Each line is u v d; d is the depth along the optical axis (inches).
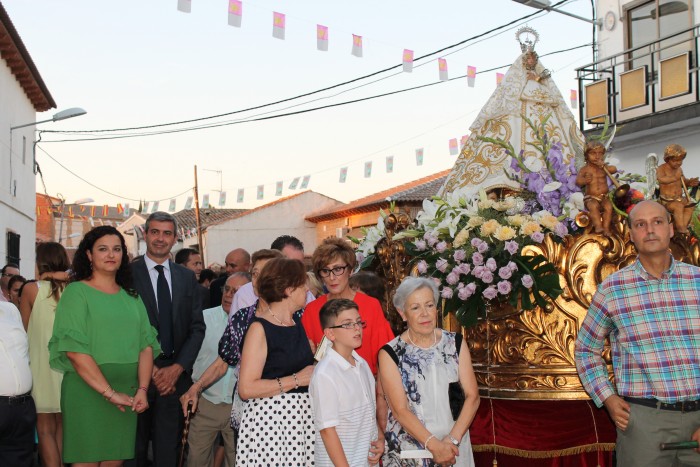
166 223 213.0
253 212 1432.1
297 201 1450.5
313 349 170.7
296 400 151.8
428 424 150.9
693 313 149.6
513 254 179.3
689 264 163.5
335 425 141.9
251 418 150.9
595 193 176.9
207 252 1414.9
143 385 183.0
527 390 179.9
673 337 149.3
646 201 153.3
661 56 532.1
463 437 153.1
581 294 178.2
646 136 532.7
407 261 204.7
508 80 222.4
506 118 216.8
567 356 178.5
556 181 185.3
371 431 150.5
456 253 181.3
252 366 148.9
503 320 183.0
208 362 225.0
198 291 218.2
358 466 145.0
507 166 210.4
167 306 210.2
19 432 183.9
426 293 152.2
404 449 151.9
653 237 148.0
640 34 550.9
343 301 148.1
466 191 215.5
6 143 671.8
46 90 792.9
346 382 145.6
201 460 219.5
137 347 181.5
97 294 177.3
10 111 692.1
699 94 480.4
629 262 178.9
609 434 176.6
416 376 152.3
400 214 210.8
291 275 153.3
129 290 186.2
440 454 145.3
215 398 217.3
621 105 534.9
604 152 176.6
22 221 770.8
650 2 539.5
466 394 153.6
